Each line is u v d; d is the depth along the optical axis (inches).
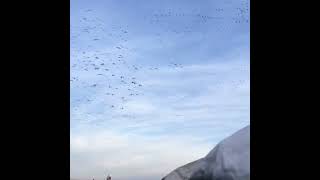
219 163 127.0
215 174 126.2
